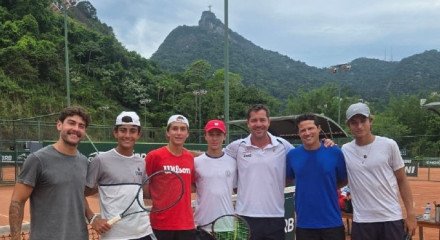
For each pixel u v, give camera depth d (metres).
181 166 4.33
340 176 4.59
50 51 60.22
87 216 3.88
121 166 3.95
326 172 4.43
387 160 4.34
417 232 9.19
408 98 71.75
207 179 4.54
